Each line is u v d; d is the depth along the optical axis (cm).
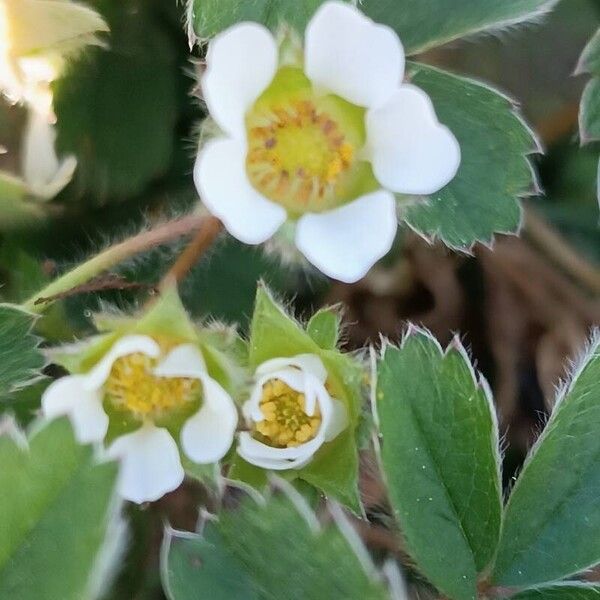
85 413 6
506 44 8
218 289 7
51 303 7
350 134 6
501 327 9
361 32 6
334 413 6
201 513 6
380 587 5
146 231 7
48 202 8
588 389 6
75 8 7
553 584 6
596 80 7
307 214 6
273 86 6
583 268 9
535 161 8
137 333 6
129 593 7
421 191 6
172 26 8
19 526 5
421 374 6
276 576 6
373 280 9
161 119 8
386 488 6
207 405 6
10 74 7
